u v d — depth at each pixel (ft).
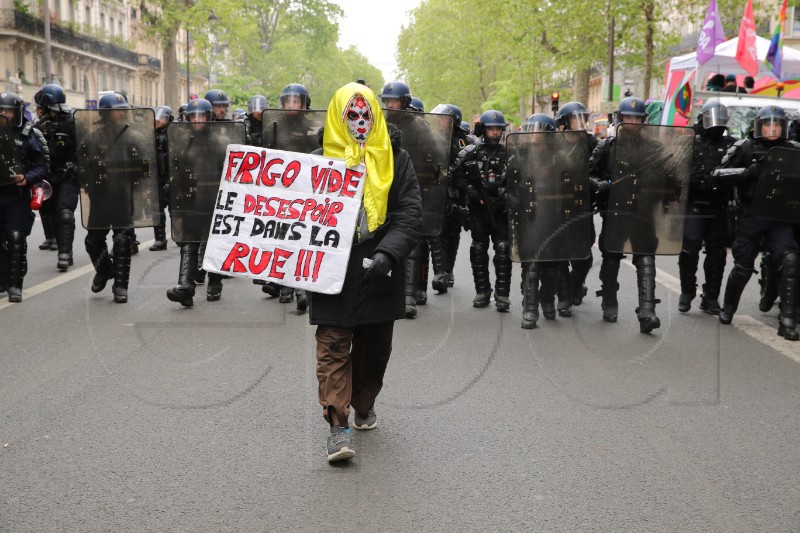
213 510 13.08
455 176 29.12
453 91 214.07
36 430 16.53
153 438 16.14
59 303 29.48
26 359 21.79
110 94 30.58
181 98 258.78
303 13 229.04
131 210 29.37
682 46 135.74
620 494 13.78
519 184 26.08
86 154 29.19
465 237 52.75
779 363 22.25
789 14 115.24
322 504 13.32
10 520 12.69
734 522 12.82
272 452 15.48
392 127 15.70
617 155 25.68
